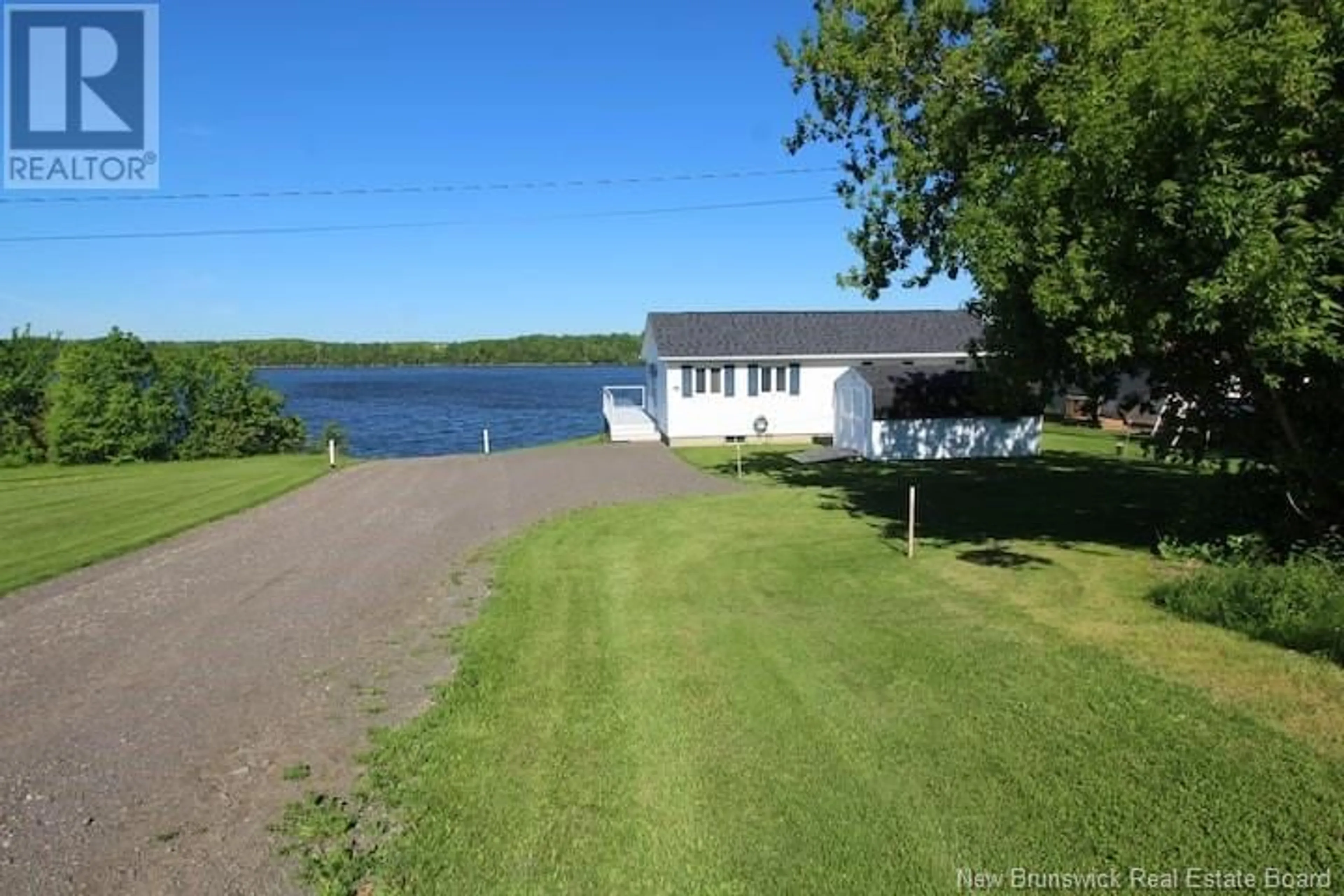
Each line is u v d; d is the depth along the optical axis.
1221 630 8.11
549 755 6.02
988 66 12.43
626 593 10.48
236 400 37.78
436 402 79.38
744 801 5.25
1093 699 6.50
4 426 35.81
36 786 5.80
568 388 104.44
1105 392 12.95
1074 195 9.52
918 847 4.68
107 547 14.34
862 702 6.67
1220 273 8.28
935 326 35.00
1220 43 8.12
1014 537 13.04
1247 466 11.83
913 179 15.71
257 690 7.55
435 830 5.06
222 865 4.79
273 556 13.45
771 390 32.16
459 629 9.28
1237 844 4.59
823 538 13.47
